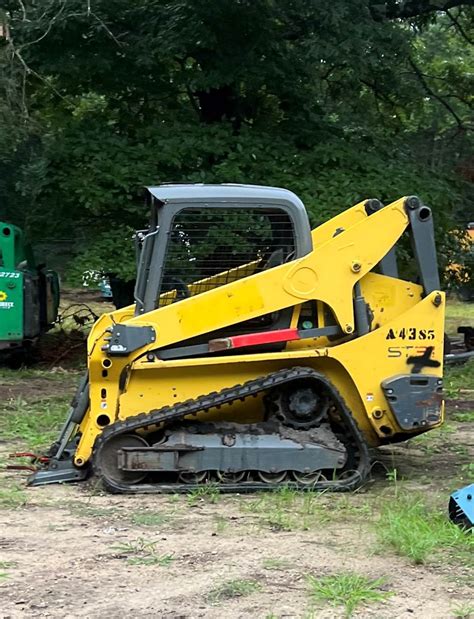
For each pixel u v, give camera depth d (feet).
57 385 53.42
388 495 33.09
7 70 53.83
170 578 26.66
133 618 24.75
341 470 33.83
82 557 27.86
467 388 53.26
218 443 33.27
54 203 57.72
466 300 115.55
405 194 55.47
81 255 55.42
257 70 57.00
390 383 33.83
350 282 33.99
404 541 28.50
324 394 33.88
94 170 54.65
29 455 36.99
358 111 69.15
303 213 34.53
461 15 79.20
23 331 57.11
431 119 72.59
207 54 58.08
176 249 34.27
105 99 63.87
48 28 54.29
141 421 33.04
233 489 33.14
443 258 63.31
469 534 29.25
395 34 56.34
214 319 33.50
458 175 66.18
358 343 33.96
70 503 32.17
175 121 59.57
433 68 76.64
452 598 25.80
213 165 56.03
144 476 33.32
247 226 34.55
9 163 66.64
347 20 55.21
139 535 29.43
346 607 25.26
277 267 33.81
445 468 36.65
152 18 57.57
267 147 56.39
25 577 26.66
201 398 33.47
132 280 55.88
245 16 55.83
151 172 55.01
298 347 34.17
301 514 31.19
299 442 33.47
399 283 34.86
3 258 57.47
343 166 56.44
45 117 65.77
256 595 25.81
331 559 27.86
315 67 57.62
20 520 30.60
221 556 27.96
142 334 33.24
